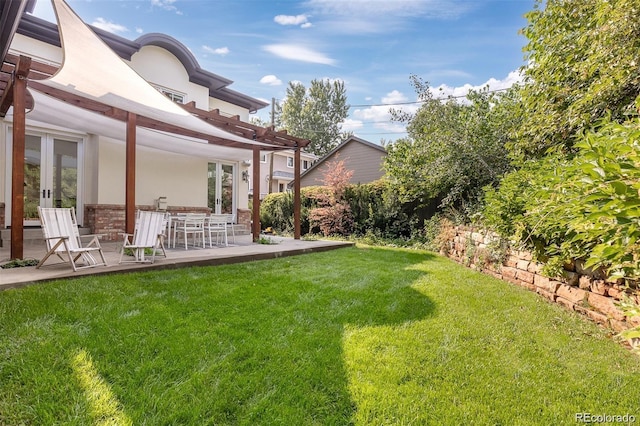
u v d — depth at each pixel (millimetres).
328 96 43688
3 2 4488
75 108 7000
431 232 11297
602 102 4793
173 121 7887
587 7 5348
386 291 5094
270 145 10383
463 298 4809
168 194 11383
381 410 2344
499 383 2678
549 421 2248
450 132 9688
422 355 3086
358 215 14328
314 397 2477
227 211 13781
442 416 2289
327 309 4250
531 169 5703
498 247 6266
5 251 6969
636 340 3186
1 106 6930
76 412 2209
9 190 8250
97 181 9438
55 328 3152
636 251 1822
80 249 5148
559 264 4469
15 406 2221
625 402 2441
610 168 1615
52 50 8633
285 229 16531
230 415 2281
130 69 5281
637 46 4145
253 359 2943
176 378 2641
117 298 4000
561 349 3256
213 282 5039
